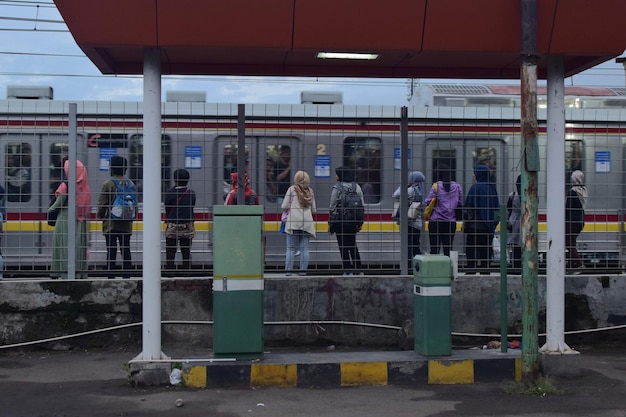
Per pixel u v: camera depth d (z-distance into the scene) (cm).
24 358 797
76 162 847
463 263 912
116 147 945
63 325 829
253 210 706
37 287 823
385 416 593
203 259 912
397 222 948
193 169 1042
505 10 688
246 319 700
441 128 991
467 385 695
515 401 638
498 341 850
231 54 736
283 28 678
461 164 986
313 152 1062
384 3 679
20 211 949
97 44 663
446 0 682
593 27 692
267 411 606
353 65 808
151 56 679
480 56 740
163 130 1046
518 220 938
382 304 862
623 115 1323
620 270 909
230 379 680
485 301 865
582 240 1011
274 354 744
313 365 688
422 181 948
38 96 1355
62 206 856
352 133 1059
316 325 852
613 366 775
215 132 1052
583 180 1005
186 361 683
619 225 1013
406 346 819
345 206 930
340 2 675
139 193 907
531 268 677
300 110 1223
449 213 914
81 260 855
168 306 841
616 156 1153
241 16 670
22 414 597
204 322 839
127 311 838
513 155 1001
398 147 1048
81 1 648
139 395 653
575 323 877
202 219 918
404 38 691
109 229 866
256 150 1057
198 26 668
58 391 666
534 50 674
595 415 597
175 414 597
